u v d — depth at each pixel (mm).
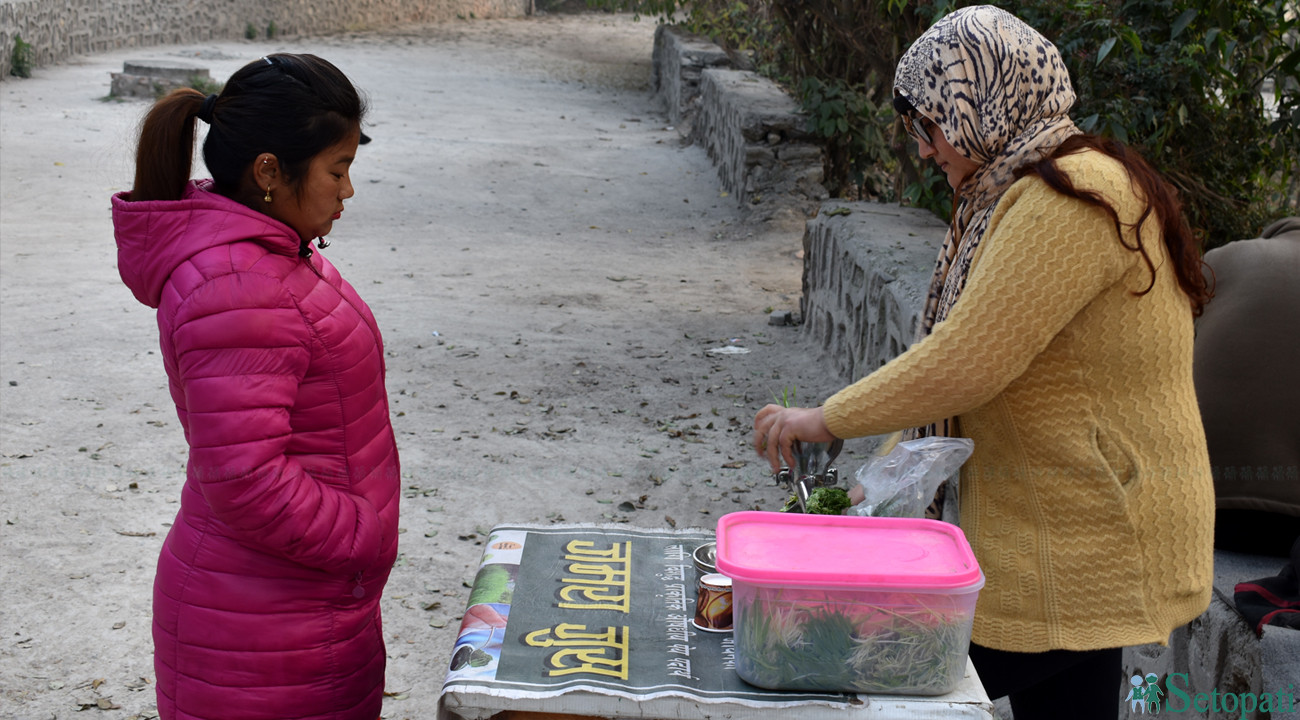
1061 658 1850
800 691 1614
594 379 6195
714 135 13820
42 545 3926
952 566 1623
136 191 1722
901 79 1812
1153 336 1716
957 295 1829
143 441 4988
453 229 10391
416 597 3729
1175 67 5199
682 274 8992
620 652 1708
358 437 1824
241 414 1602
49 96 16016
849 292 6074
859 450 5230
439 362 6391
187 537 1774
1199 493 1810
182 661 1791
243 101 1652
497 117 16969
